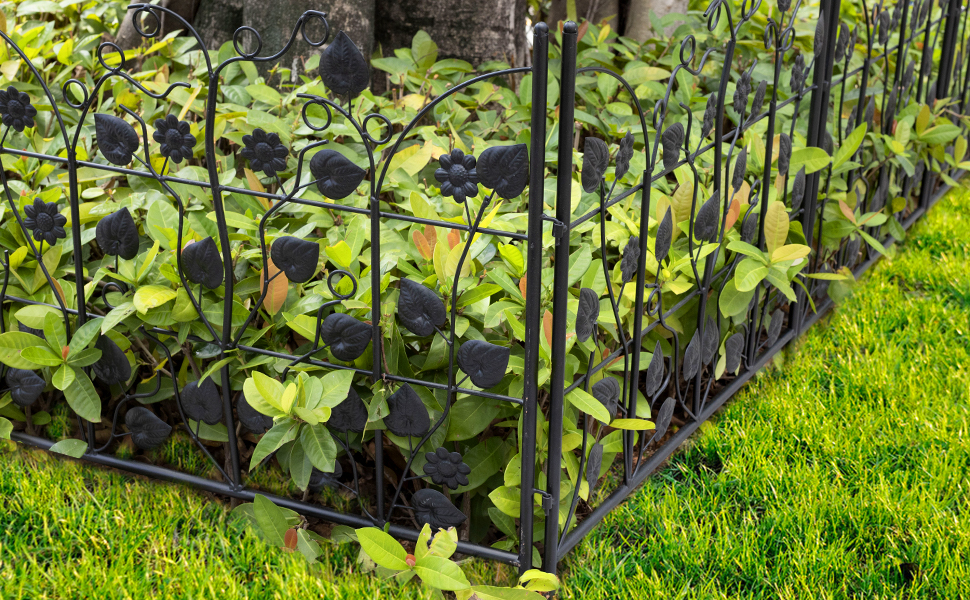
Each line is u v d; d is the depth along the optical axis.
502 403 2.13
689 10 4.20
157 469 2.48
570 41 1.65
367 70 1.83
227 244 2.12
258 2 3.28
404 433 2.11
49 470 2.63
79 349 2.27
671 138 2.16
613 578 2.31
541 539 2.18
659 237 2.23
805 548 2.38
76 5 3.80
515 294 2.05
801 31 3.91
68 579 2.22
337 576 2.31
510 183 1.78
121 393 2.63
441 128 2.87
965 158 5.16
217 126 2.71
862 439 2.86
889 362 3.29
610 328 2.31
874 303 3.75
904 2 3.69
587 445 2.15
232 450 2.38
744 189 2.76
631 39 3.91
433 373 2.19
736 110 2.52
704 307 2.60
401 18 3.62
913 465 2.79
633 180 2.76
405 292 1.95
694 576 2.33
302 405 2.07
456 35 3.60
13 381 2.47
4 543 2.35
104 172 2.68
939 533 2.44
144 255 2.36
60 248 2.43
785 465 2.72
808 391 3.14
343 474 2.49
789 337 3.40
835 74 3.88
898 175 4.20
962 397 3.12
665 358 2.84
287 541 2.29
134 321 2.30
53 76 3.22
